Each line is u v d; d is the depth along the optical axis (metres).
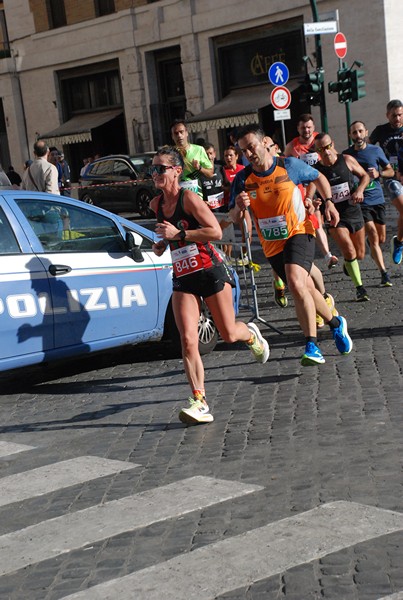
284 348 10.73
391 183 14.18
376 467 6.41
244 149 9.02
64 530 5.83
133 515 5.96
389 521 5.39
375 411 7.80
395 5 32.19
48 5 43.81
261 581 4.80
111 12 41.22
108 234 10.31
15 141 46.62
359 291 13.23
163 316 10.67
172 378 9.95
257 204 9.19
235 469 6.71
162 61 40.03
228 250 14.46
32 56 45.09
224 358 10.55
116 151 42.78
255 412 8.20
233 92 37.50
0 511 6.40
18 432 8.46
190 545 5.38
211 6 37.09
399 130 14.91
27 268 9.51
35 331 9.52
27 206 9.77
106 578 5.07
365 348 10.25
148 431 8.02
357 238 13.31
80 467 7.15
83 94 43.62
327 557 4.99
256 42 36.12
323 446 7.01
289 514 5.69
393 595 4.49
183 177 12.48
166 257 10.72
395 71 32.41
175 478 6.67
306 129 14.22
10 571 5.32
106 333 10.12
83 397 9.53
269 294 14.98
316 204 9.61
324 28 23.70
